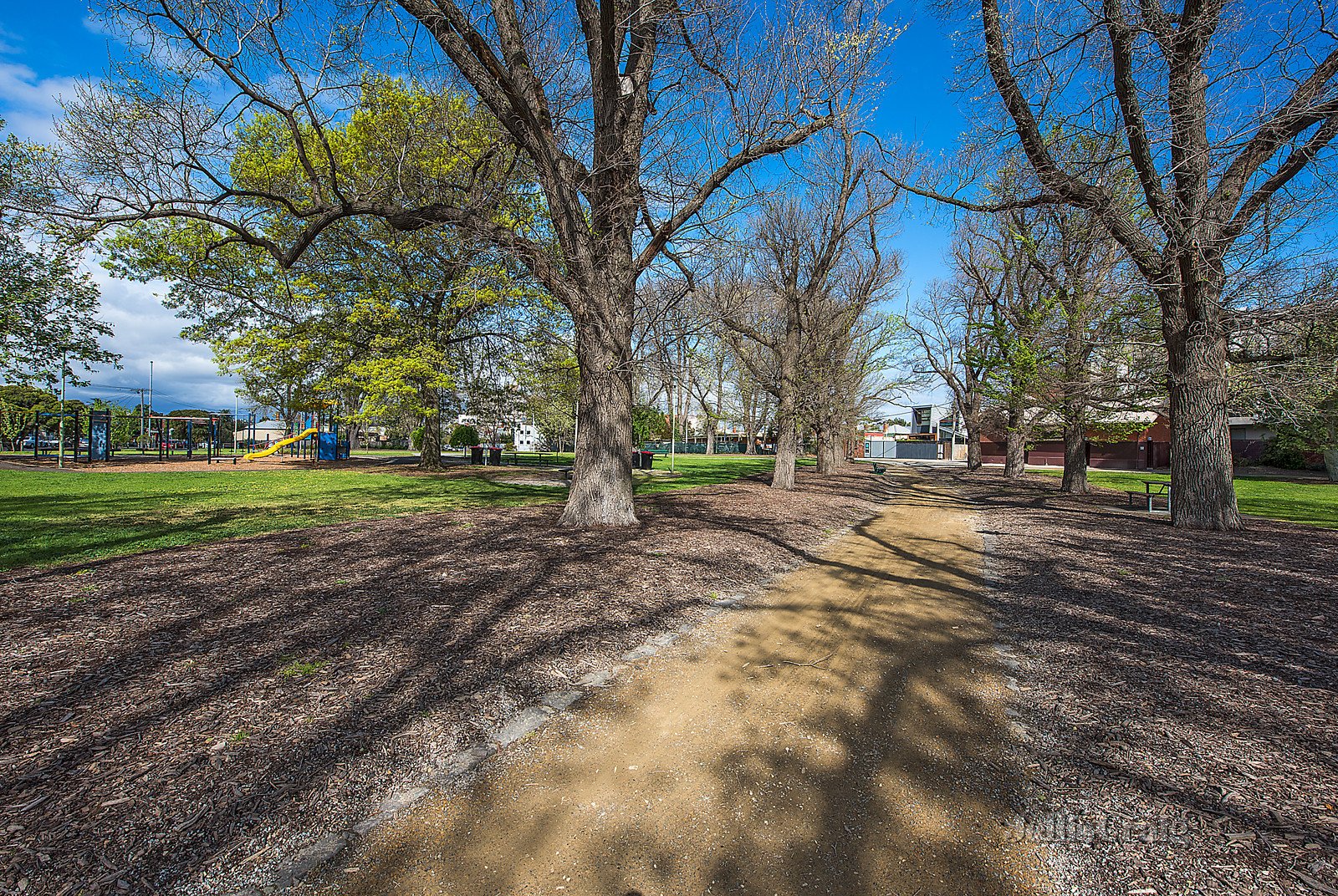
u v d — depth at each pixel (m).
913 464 41.38
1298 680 3.67
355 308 18.41
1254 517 11.34
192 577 5.44
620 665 3.98
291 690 3.36
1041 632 4.72
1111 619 5.00
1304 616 5.00
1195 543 8.33
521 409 23.38
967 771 2.76
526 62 7.43
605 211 8.35
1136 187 10.56
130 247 16.83
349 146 15.80
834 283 18.30
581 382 8.80
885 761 2.86
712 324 12.38
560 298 8.16
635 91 8.52
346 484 15.83
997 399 15.77
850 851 2.22
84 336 20.00
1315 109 7.38
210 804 2.38
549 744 2.98
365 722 3.05
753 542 8.11
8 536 7.41
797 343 16.20
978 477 25.45
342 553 6.55
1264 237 8.75
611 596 5.28
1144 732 3.05
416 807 2.45
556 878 2.06
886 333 22.11
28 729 2.85
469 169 10.16
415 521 9.01
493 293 16.44
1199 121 8.50
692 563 6.63
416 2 6.43
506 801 2.51
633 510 8.96
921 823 2.38
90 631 4.09
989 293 18.88
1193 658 4.06
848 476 24.20
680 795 2.56
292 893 1.97
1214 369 9.45
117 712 3.04
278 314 19.91
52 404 29.50
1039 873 2.09
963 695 3.60
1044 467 34.75
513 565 6.14
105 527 8.23
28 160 11.22
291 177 16.91
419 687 3.45
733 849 2.22
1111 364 12.42
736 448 66.69
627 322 8.77
